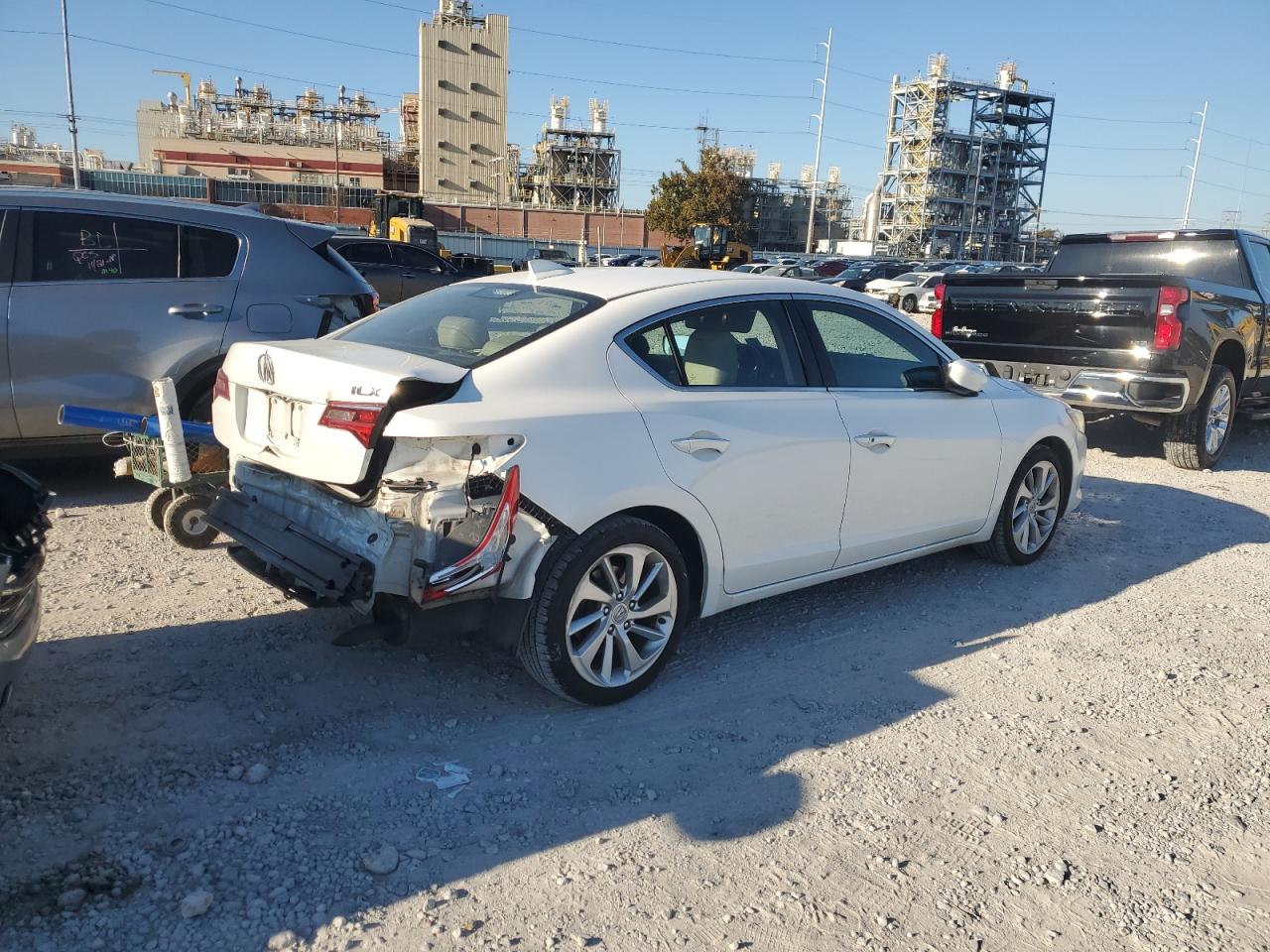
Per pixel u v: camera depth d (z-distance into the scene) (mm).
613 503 3426
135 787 2953
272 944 2348
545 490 3264
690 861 2768
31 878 2518
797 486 4059
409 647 4062
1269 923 2627
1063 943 2506
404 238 43312
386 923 2443
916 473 4594
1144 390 7512
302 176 107250
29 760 3064
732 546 3891
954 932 2525
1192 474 8258
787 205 116875
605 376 3578
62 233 5695
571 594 3385
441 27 110125
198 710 3451
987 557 5535
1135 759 3469
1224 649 4500
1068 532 6305
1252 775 3387
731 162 91125
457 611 3252
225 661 3838
